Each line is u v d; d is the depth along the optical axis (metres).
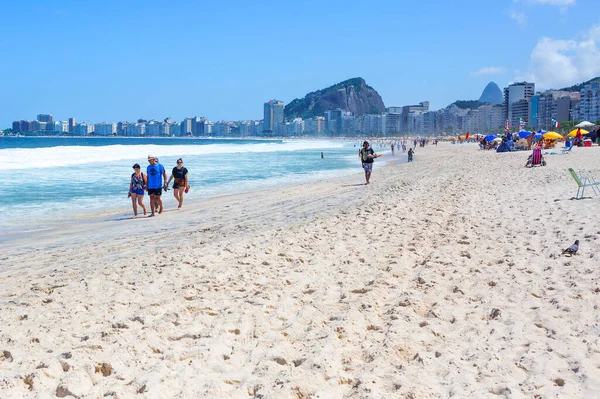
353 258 7.65
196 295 5.85
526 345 4.28
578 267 6.58
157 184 13.97
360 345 4.33
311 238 9.22
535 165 26.38
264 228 10.76
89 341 4.36
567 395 3.38
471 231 9.45
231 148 81.44
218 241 9.34
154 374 3.70
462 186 17.94
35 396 3.44
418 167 33.59
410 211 12.14
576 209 11.25
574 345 4.20
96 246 9.60
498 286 6.01
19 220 13.07
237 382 3.65
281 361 4.00
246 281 6.42
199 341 4.41
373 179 24.31
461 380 3.61
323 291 5.97
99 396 3.44
